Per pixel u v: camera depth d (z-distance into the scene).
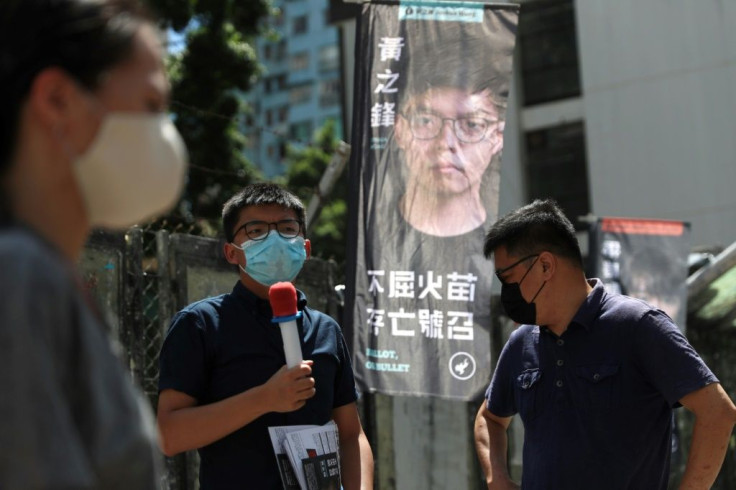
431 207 4.75
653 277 7.26
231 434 2.90
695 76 15.97
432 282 4.69
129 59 1.24
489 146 4.81
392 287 4.69
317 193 5.64
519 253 3.15
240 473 2.88
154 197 1.27
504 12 4.93
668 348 2.98
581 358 3.08
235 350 2.96
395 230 4.73
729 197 15.60
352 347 4.64
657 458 3.06
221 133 11.07
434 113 4.83
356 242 4.73
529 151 17.14
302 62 53.56
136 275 4.19
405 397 5.76
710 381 2.94
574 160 16.84
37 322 1.06
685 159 15.97
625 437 3.01
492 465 3.43
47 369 1.05
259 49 54.78
